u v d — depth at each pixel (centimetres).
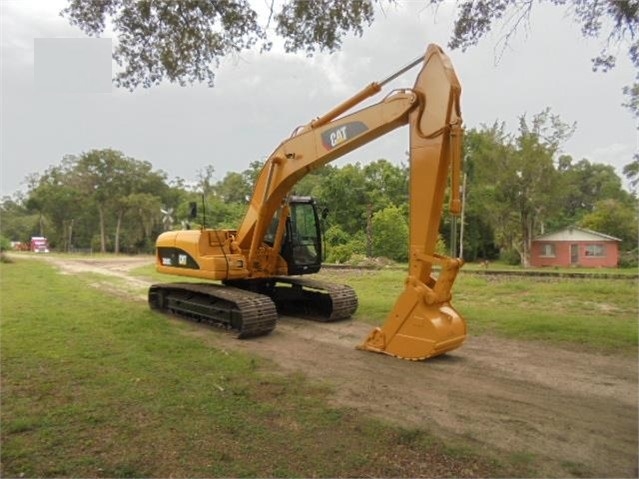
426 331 661
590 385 571
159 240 1120
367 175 4250
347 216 3919
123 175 7012
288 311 1099
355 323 970
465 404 510
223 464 369
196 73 862
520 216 3756
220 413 471
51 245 7769
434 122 639
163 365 640
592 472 368
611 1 779
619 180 6506
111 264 3014
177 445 401
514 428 448
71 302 1216
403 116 677
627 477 361
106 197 6994
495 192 3703
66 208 7294
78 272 2264
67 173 7369
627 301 1155
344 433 429
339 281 1709
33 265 2788
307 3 802
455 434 434
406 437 422
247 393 533
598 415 481
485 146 3659
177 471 358
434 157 640
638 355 696
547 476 361
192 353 707
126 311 1088
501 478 356
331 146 789
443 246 2916
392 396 534
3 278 1873
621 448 408
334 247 3161
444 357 691
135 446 398
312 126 823
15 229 8912
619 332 812
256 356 712
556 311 1056
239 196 6006
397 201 4072
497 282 1559
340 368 644
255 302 859
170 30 814
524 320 916
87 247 7662
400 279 1673
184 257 1024
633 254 4084
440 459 384
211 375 600
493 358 684
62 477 351
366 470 363
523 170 3547
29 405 488
